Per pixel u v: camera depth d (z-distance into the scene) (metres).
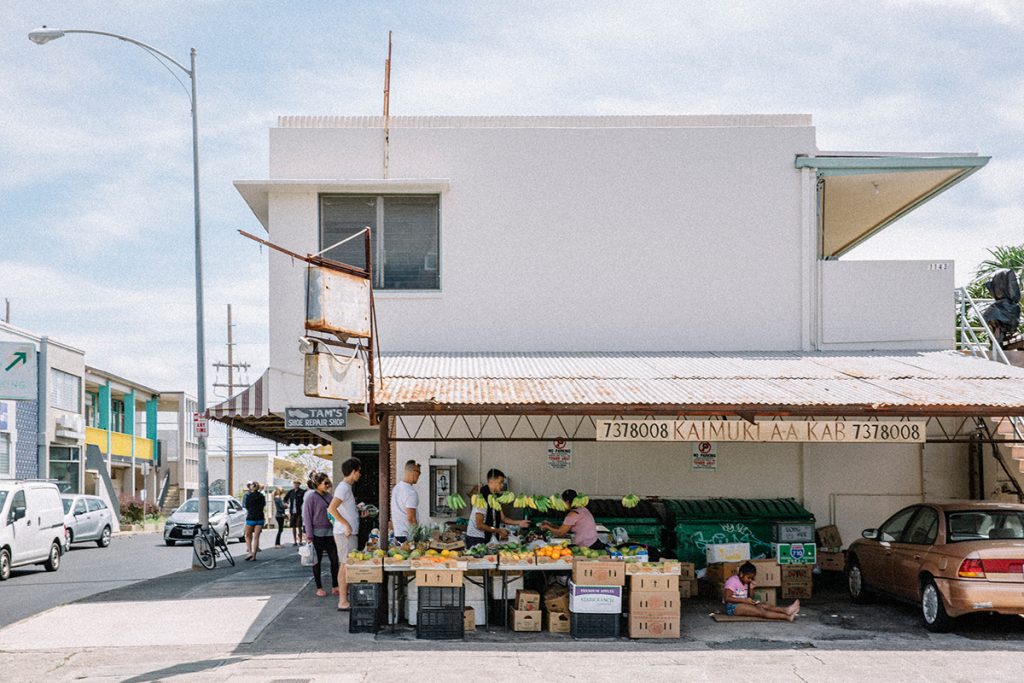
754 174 15.66
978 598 9.96
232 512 30.50
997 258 24.75
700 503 14.77
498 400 10.92
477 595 10.98
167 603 12.77
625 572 10.49
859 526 15.37
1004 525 10.91
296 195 15.24
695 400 11.07
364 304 10.48
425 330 15.31
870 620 11.57
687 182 15.62
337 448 22.02
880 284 15.58
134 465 47.81
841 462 15.44
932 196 17.30
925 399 11.23
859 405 10.98
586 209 15.56
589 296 15.47
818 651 9.73
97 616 11.82
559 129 15.59
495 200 15.51
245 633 10.57
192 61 18.80
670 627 10.41
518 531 12.65
